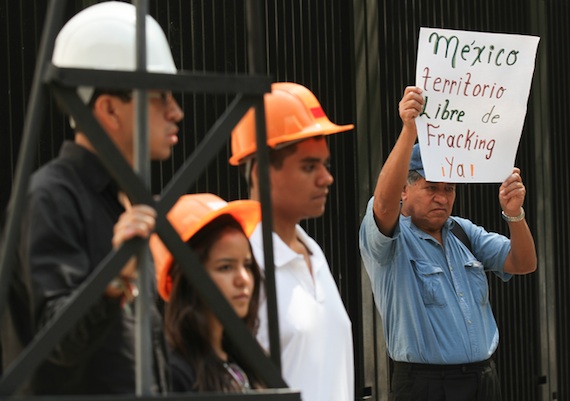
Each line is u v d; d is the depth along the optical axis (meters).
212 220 6.35
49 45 4.33
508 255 10.25
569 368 17.23
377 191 9.13
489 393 9.87
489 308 10.14
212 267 6.29
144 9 4.43
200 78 4.43
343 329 7.25
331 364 7.09
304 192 7.14
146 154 4.36
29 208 5.20
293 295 6.95
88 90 5.49
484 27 15.95
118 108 5.49
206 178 12.37
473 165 9.70
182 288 6.20
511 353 16.09
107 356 5.30
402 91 14.63
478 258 10.39
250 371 6.46
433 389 9.65
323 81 13.68
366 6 14.20
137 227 4.19
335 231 13.69
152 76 4.34
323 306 7.13
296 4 13.40
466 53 9.55
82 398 3.92
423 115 9.43
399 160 9.03
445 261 9.91
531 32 16.75
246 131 7.27
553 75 17.03
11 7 10.88
